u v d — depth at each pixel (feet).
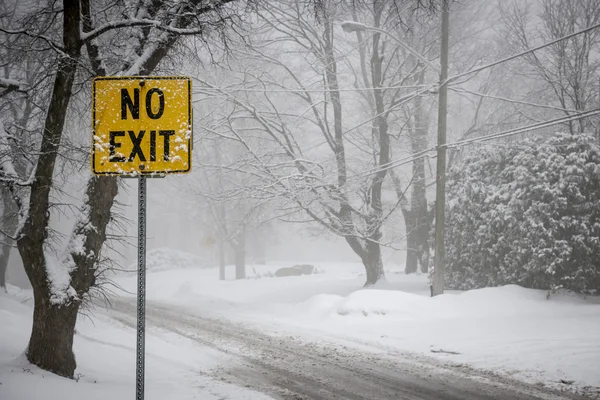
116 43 39.45
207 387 36.17
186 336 57.47
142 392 19.04
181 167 19.34
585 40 97.45
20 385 29.48
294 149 91.04
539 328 54.49
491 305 65.57
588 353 42.60
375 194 92.48
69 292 33.68
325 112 90.84
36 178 33.58
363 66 99.35
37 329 33.73
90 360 42.45
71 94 34.81
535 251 69.31
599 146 73.92
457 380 38.34
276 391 35.88
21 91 36.29
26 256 33.55
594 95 102.12
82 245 34.40
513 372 39.78
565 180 69.31
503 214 73.05
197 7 37.14
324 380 39.01
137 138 19.36
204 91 84.48
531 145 74.59
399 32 95.40
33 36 33.35
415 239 113.09
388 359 45.80
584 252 68.54
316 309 71.97
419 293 84.69
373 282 92.27
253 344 53.16
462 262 79.46
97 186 34.96
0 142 34.63
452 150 112.06
